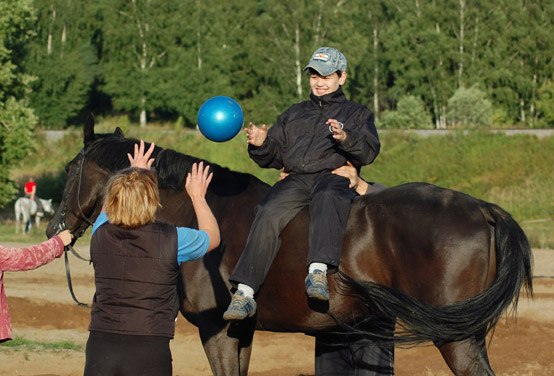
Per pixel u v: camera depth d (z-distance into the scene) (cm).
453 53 6347
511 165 4128
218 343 713
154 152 788
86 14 7375
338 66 707
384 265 645
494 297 605
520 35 6394
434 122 6462
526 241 630
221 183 752
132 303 538
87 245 2445
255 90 7225
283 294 680
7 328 591
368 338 668
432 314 605
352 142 669
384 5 6850
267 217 676
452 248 618
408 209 641
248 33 7275
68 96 6975
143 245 544
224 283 709
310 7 6550
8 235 2908
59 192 4306
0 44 3356
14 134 3366
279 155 711
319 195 666
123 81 7175
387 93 6644
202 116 675
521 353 1167
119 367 534
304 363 1141
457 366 614
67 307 1494
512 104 6288
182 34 7256
